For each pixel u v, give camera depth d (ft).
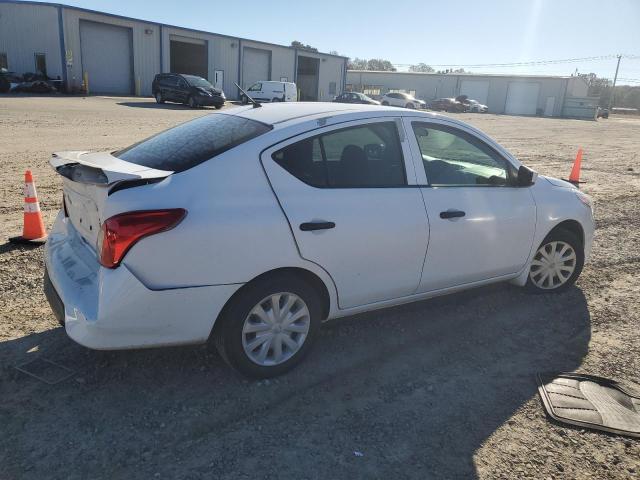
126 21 119.44
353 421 9.66
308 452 8.79
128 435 8.95
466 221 12.69
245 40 144.36
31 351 11.28
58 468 8.14
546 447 9.19
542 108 195.93
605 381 11.35
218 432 9.16
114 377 10.55
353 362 11.70
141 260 8.90
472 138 13.38
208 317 9.62
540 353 12.51
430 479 8.33
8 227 19.63
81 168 9.87
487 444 9.20
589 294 16.21
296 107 12.07
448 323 13.84
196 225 9.18
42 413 9.36
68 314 9.27
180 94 94.63
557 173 41.88
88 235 10.21
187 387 10.37
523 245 14.26
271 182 10.11
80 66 114.21
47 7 107.45
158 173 9.53
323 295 11.19
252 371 10.48
